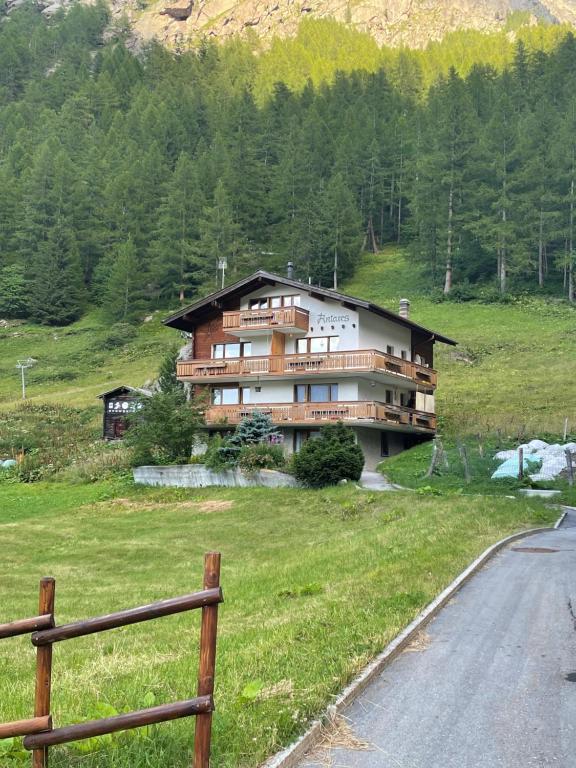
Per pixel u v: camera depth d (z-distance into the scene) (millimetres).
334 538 20703
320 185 109750
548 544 16859
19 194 116812
